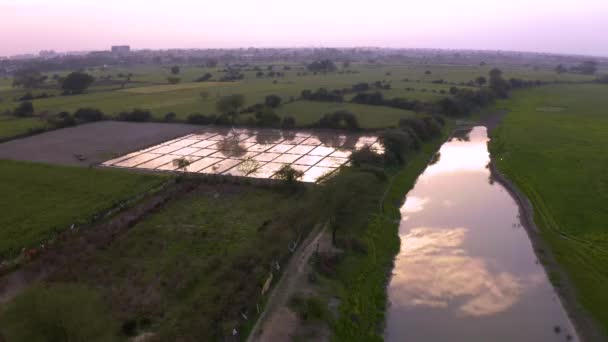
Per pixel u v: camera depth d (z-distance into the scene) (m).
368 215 52.16
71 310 24.92
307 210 49.38
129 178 63.97
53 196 56.91
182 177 64.69
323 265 40.09
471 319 35.66
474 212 57.25
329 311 34.25
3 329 24.44
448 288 39.91
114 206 54.06
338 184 48.53
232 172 69.81
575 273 41.31
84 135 95.12
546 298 38.28
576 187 62.19
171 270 39.81
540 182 65.12
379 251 45.62
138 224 49.88
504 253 46.25
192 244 45.06
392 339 33.31
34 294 25.67
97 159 76.50
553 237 48.78
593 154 77.81
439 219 55.00
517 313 36.34
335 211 44.16
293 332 31.69
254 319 32.78
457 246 47.91
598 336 33.28
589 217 52.50
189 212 53.47
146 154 80.50
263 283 36.06
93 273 39.38
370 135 95.25
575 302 37.38
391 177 67.50
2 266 40.06
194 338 30.22
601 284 39.19
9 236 45.81
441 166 78.44
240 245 44.56
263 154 81.19
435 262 44.53
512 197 62.56
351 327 33.31
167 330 31.50
